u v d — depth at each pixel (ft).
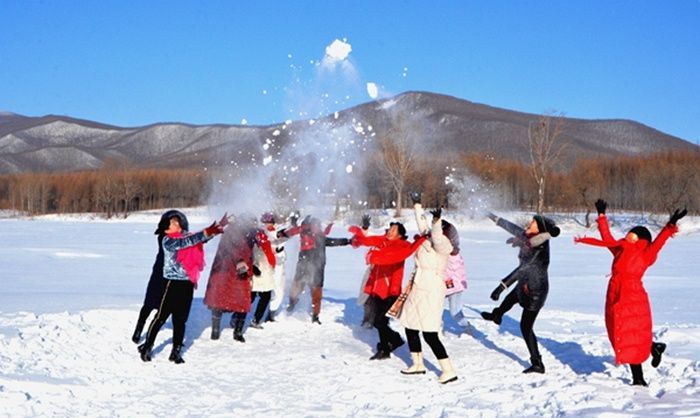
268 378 25.57
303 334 33.81
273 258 33.96
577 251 117.08
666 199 207.92
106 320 33.71
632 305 23.84
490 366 27.53
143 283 60.54
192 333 33.04
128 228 187.62
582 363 27.89
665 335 34.32
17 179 319.88
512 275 26.50
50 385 22.53
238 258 31.58
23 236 142.82
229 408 21.59
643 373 25.40
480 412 20.99
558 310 45.55
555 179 196.85
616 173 228.43
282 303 42.34
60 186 301.02
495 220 27.73
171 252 27.50
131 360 27.35
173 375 25.70
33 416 19.74
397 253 26.40
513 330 36.14
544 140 194.90
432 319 25.13
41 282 60.13
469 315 40.63
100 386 23.31
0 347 26.53
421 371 26.27
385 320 28.86
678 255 108.06
